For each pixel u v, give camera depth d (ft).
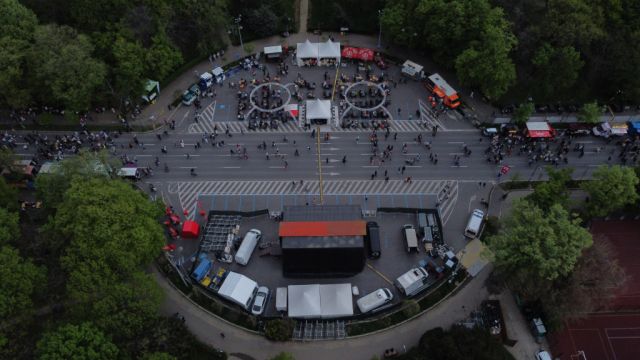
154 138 357.82
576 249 233.76
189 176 332.39
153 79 389.19
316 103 360.69
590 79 380.17
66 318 230.07
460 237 297.94
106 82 360.07
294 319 261.03
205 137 352.28
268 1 439.63
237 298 261.24
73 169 268.00
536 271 240.32
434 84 382.22
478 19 355.15
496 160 337.31
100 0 352.49
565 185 302.66
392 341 254.88
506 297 271.90
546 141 349.82
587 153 343.46
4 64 324.60
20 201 318.24
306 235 266.36
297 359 249.14
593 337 256.73
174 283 276.41
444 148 348.59
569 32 354.95
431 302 268.21
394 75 406.21
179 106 380.99
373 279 279.49
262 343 254.68
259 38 442.09
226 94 390.21
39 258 246.27
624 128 345.31
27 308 225.56
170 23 381.40
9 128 362.33
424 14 381.40
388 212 309.42
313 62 413.80
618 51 363.35
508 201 315.78
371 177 329.72
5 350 209.77
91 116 371.97
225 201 318.45
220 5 400.88
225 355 248.93
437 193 320.70
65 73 328.08
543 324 254.27
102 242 239.50
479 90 392.68
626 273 283.38
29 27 344.49
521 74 373.61
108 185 259.60
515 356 248.52
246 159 343.26
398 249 291.99
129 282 238.27
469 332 229.04
